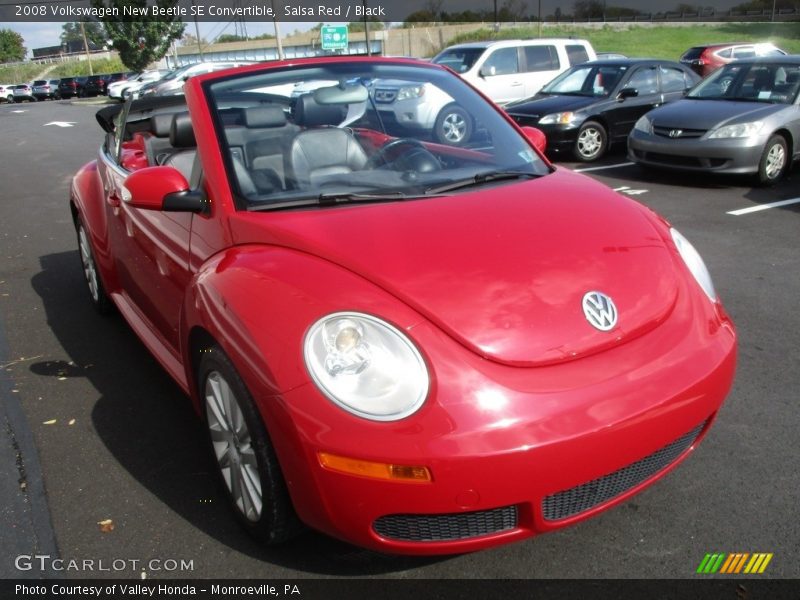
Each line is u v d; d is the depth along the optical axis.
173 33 41.25
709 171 8.36
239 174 2.78
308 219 2.50
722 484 2.71
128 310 4.09
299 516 2.15
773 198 7.69
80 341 4.47
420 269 2.21
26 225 8.05
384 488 1.92
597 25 62.25
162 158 3.84
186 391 2.99
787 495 2.63
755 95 8.84
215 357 2.32
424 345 2.03
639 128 9.13
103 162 4.47
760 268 5.30
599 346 2.15
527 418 1.96
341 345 2.01
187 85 3.19
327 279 2.19
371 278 2.18
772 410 3.23
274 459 2.17
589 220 2.58
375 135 3.24
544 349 2.08
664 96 11.24
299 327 2.07
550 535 2.49
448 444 1.90
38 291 5.56
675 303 2.38
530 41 13.99
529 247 2.36
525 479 1.95
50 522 2.68
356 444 1.92
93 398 3.69
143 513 2.71
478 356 2.04
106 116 5.24
